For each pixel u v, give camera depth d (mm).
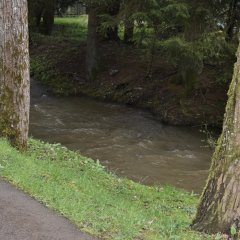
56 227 5254
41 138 15086
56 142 14758
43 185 6648
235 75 5582
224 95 18953
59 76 23266
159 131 16844
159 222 6074
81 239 5039
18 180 6527
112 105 20172
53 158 9711
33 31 29078
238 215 5480
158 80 20750
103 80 22156
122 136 15922
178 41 16125
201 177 12250
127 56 23875
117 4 19953
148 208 7594
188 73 19062
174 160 13758
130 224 5609
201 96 18875
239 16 17625
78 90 22016
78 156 10617
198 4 16953
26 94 9422
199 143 15812
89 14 22234
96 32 22469
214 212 5641
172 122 17797
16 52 9156
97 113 18875
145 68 22125
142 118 18312
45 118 17719
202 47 16250
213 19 17281
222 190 5586
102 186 8570
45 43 27891
